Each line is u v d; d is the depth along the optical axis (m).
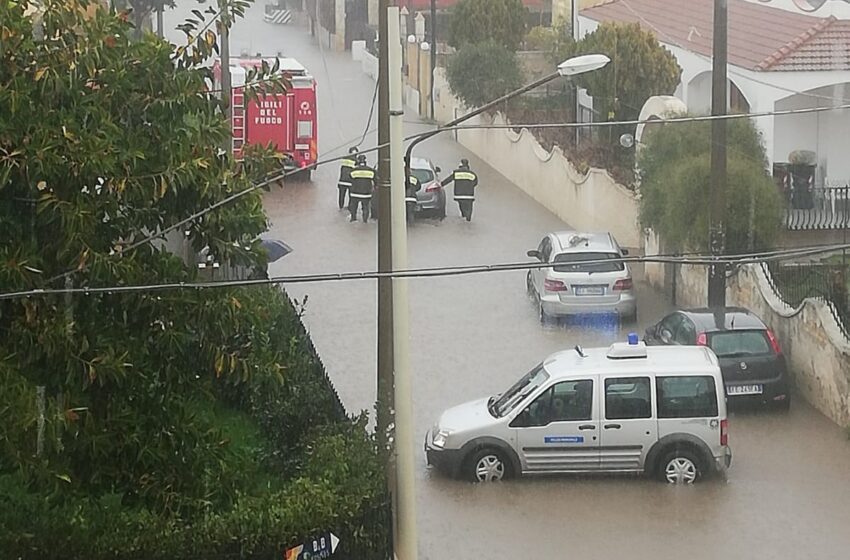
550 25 55.44
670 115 30.05
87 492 14.23
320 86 56.34
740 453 20.08
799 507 17.97
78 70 13.40
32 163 12.83
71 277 13.46
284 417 18.05
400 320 15.73
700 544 16.75
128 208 13.88
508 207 38.44
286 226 35.84
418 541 16.88
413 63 56.00
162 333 13.98
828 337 21.67
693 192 27.72
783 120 33.66
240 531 14.15
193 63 14.46
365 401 22.53
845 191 31.72
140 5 34.72
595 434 18.78
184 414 14.34
